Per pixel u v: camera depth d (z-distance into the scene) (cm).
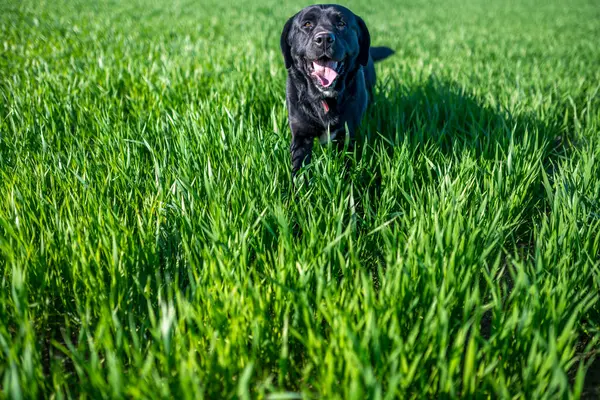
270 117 144
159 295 70
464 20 501
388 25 438
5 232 85
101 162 112
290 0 675
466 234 85
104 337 62
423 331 64
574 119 157
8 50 227
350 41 124
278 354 69
